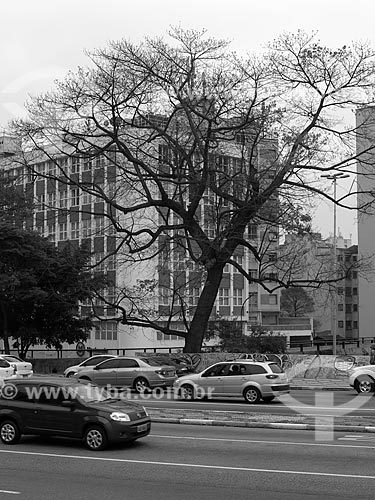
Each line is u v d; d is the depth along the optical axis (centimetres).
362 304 7950
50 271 4378
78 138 3528
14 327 4709
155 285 4094
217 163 3609
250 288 8512
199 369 3541
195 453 1420
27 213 4888
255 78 3438
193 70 3447
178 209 3659
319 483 1119
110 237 3969
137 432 1480
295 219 3475
